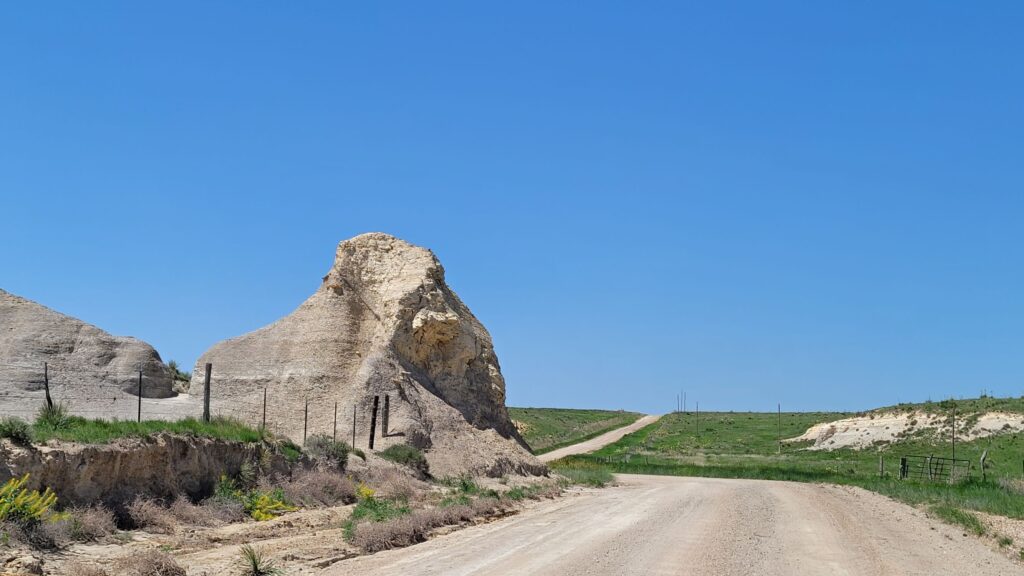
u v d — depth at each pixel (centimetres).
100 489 2216
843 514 3219
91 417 3700
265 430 3309
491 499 3256
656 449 10144
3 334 3950
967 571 1975
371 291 5075
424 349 4981
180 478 2547
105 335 4184
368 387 4531
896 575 1845
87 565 1692
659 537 2317
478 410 5075
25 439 2086
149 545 1981
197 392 4584
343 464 3528
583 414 17238
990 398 9319
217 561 1827
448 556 1927
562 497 4050
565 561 1855
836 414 15288
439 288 5269
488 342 5562
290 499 2884
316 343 4781
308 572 1727
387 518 2484
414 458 4053
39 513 1870
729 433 12131
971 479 5369
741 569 1827
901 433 8762
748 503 3516
